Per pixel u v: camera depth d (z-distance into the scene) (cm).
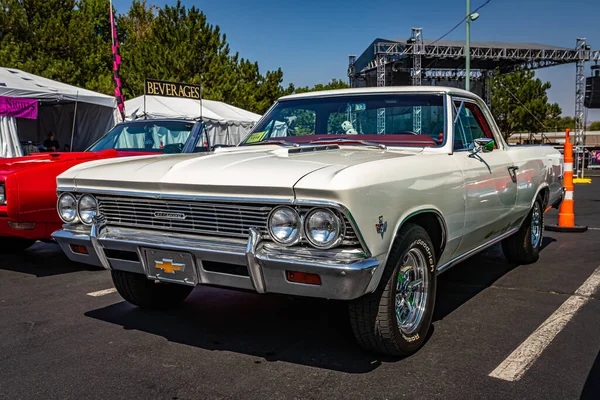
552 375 291
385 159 304
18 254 641
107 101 1328
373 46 2917
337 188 253
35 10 2078
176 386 282
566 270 536
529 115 3678
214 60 2445
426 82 3381
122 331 368
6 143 1116
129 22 3694
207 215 295
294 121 432
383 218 276
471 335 354
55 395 273
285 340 348
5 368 307
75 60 2162
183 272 302
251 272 274
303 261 259
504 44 3014
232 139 1881
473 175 381
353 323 301
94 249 333
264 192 270
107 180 327
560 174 632
